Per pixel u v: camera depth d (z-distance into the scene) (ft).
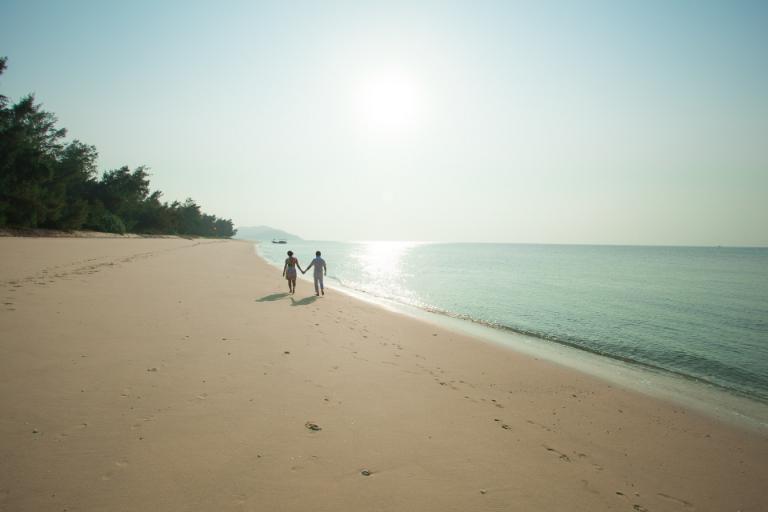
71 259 68.59
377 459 14.47
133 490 11.19
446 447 16.07
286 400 18.83
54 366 19.85
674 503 14.14
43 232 138.10
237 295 50.47
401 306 61.77
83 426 14.51
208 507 10.78
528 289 93.81
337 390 21.07
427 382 24.47
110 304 35.32
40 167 140.77
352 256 295.28
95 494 10.87
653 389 28.12
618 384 28.68
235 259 131.13
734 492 15.34
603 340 44.57
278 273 94.38
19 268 50.75
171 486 11.55
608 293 87.61
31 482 11.10
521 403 22.93
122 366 20.81
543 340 43.06
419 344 35.58
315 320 39.99
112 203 227.40
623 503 13.64
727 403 26.17
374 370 25.52
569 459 16.44
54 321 27.68
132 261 79.30
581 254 427.74
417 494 12.57
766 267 206.08
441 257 304.71
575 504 13.12
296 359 25.58
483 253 420.36
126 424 14.97
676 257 366.43
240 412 16.98
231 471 12.64
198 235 417.28
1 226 123.34
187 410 16.63
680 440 19.94
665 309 66.33
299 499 11.63
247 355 25.03
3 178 130.31
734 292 91.66
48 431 13.92
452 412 19.99
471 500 12.60
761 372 33.96
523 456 16.11
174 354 23.63
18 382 17.63
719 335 47.55
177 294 45.16
